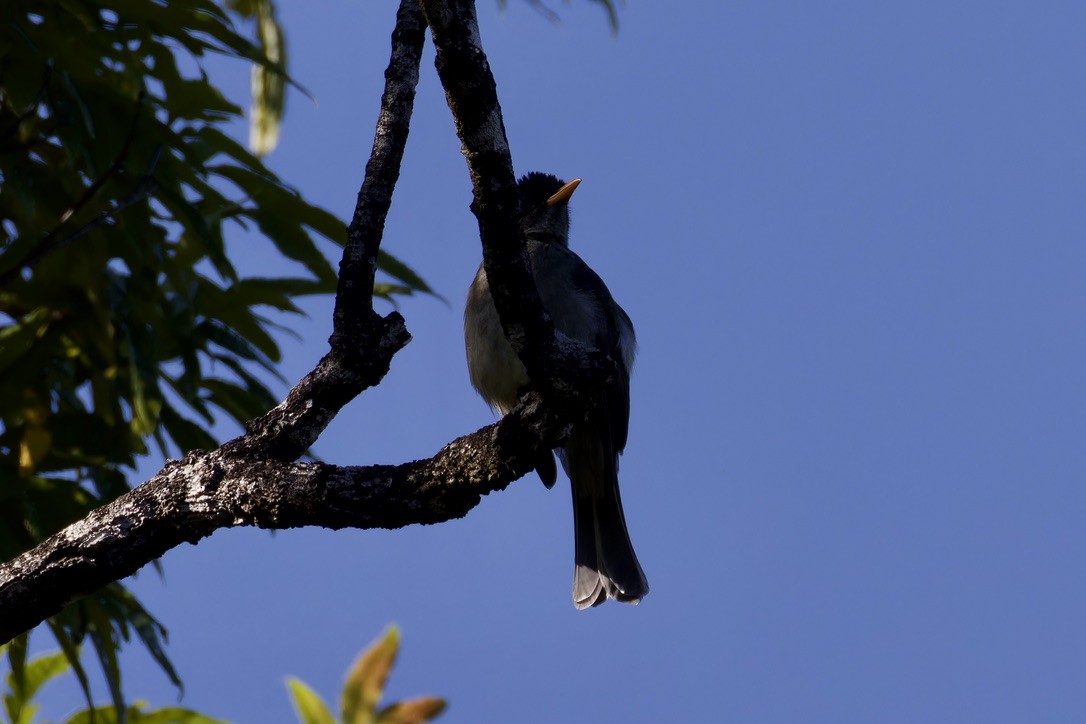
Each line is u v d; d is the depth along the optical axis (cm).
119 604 936
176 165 909
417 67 652
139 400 945
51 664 897
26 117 813
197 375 999
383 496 555
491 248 532
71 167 902
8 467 972
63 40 869
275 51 1173
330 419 607
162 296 979
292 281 1036
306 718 665
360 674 640
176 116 942
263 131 1175
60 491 963
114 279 956
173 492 591
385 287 1048
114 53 921
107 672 914
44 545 604
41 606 595
